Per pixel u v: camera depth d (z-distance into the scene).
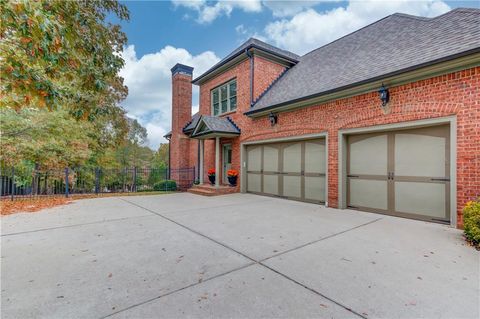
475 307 2.35
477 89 4.79
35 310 2.33
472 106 4.85
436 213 5.57
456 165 5.08
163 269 3.24
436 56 5.20
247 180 11.34
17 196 10.30
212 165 13.62
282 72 11.91
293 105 8.41
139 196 10.70
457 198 5.07
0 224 5.71
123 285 2.81
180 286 2.78
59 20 3.88
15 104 4.20
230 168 12.70
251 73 10.77
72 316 2.23
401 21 8.30
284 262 3.45
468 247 3.99
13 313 2.28
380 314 2.25
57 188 13.25
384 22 9.09
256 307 2.37
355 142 7.16
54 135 13.00
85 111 5.07
